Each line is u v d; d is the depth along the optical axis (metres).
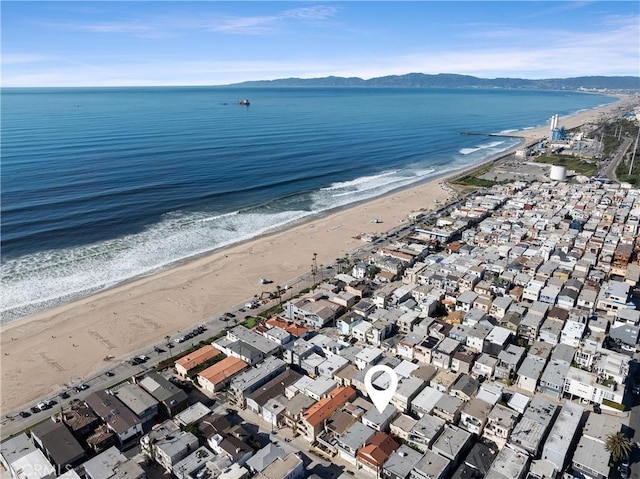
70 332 123.50
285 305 135.12
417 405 90.81
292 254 175.38
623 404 95.19
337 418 88.19
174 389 97.00
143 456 83.00
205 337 121.69
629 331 115.44
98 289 147.88
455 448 80.12
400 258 162.00
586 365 104.12
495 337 112.44
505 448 79.62
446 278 142.62
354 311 127.06
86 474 77.38
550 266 150.75
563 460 77.69
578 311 124.44
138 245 181.25
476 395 93.94
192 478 74.81
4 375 106.12
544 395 98.50
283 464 76.62
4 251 169.00
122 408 91.06
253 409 95.31
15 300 139.38
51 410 95.31
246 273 159.38
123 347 117.31
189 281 153.12
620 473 78.31
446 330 118.44
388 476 76.56
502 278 144.88
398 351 113.06
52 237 182.88
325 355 113.69
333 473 79.50
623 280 148.00
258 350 110.06
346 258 167.75
